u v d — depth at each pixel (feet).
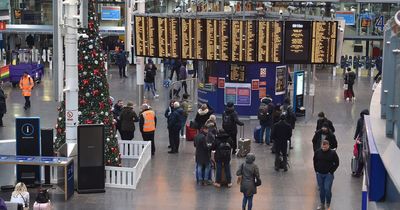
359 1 119.34
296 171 60.44
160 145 71.20
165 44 79.25
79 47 55.21
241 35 75.72
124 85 118.11
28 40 156.87
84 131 52.37
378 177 25.34
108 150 56.49
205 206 49.67
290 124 65.92
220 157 54.24
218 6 107.04
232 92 86.79
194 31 77.56
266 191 53.78
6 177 53.88
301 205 50.16
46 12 151.33
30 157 52.42
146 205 49.88
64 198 51.39
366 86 121.80
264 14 85.66
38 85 117.19
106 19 150.51
